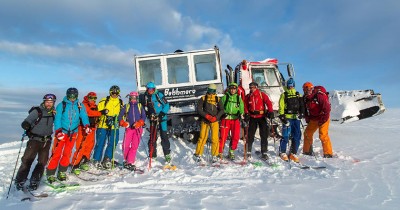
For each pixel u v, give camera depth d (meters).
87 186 5.11
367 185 4.95
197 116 9.38
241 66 10.27
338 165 6.44
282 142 7.21
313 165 6.64
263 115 7.22
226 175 5.88
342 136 10.98
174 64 9.50
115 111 6.34
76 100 5.56
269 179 5.52
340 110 11.52
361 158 7.13
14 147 12.16
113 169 6.32
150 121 7.01
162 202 4.21
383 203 4.11
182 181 5.48
